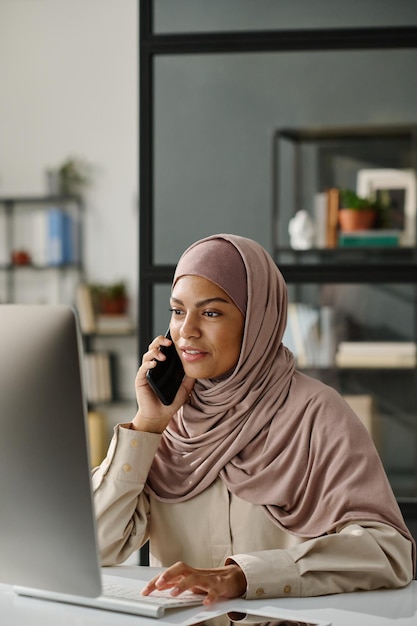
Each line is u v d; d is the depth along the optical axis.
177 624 1.40
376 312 3.21
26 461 1.37
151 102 3.19
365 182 3.24
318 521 1.74
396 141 3.22
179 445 1.90
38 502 1.38
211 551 1.83
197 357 1.83
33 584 1.44
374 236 3.25
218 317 1.82
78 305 6.55
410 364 3.19
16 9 6.72
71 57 6.68
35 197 6.61
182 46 3.15
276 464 1.80
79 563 1.39
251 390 1.87
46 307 1.35
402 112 3.19
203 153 3.21
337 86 3.19
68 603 1.51
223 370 1.86
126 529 1.86
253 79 3.19
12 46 6.73
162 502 1.89
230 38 3.12
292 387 1.87
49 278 6.68
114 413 6.49
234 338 1.84
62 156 6.71
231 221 3.22
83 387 1.33
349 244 3.25
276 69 3.19
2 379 1.37
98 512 1.84
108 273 6.66
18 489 1.39
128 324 6.53
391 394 3.20
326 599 1.57
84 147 6.69
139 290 3.16
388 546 1.66
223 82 3.18
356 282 3.18
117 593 1.55
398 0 3.06
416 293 3.18
